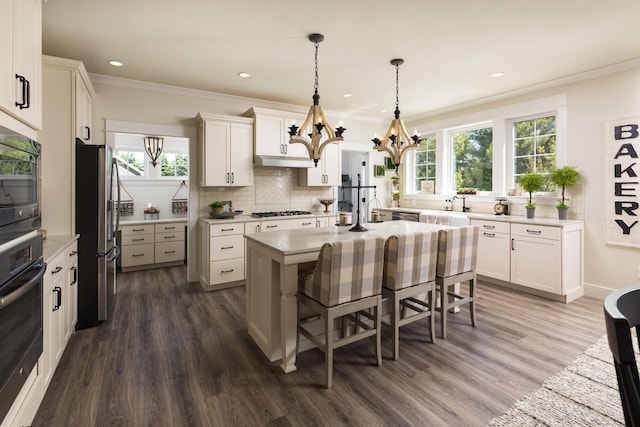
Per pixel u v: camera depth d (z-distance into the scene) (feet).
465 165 17.11
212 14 8.18
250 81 13.12
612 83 11.57
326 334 6.79
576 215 12.59
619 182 11.46
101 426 5.63
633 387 2.37
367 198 20.03
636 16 8.21
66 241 8.20
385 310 9.76
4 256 4.39
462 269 9.30
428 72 12.07
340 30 8.98
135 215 18.94
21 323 4.93
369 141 19.76
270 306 7.75
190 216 14.52
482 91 14.28
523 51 10.25
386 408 6.11
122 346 8.48
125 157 18.83
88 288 9.58
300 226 15.19
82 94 10.29
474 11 8.02
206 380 7.01
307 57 10.77
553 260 11.70
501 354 8.07
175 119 14.06
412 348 8.41
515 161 14.83
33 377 5.71
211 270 13.11
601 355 7.97
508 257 13.08
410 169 19.88
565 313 10.67
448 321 10.11
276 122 14.99
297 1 7.61
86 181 9.48
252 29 8.93
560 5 7.73
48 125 9.00
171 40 9.58
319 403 6.27
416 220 16.52
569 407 6.10
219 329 9.60
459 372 7.29
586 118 12.23
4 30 4.68
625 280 11.44
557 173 12.26
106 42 9.71
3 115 4.74
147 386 6.77
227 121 14.14
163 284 14.21
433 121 18.13
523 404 6.19
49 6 7.77
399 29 8.88
